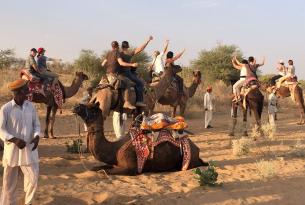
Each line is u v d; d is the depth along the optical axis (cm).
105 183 834
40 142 1410
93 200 723
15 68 3612
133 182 852
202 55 4597
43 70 1478
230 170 990
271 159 1113
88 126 902
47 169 952
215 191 808
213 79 4394
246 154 1193
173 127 945
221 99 3128
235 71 4497
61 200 714
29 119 626
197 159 970
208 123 1952
